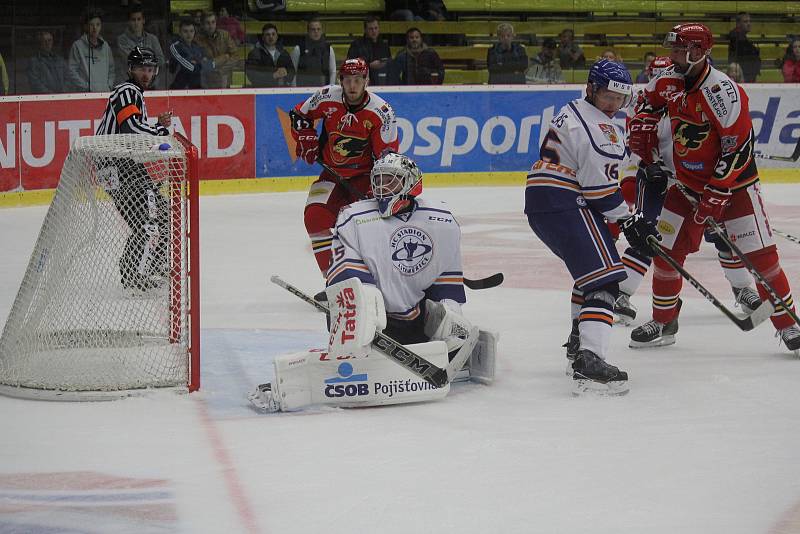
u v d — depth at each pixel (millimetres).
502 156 39594
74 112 33375
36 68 34188
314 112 19734
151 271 14898
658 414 13438
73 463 11484
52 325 14789
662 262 16953
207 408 13609
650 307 20562
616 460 11641
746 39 42594
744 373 15547
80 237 14898
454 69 42156
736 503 10406
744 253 17141
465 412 13469
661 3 44094
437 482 10914
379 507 10219
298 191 37344
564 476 11117
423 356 13531
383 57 38656
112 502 10352
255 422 13008
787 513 10156
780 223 31203
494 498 10477
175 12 36594
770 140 41094
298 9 39469
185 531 9648
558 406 13781
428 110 38312
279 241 27828
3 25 33656
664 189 18922
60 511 10117
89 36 34625
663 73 17031
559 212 14641
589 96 14594
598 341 14359
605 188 14406
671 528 9773
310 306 20312
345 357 13547
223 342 17359
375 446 12070
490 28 42125
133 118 21656
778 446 12172
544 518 9984
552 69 40875
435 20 41594
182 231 14555
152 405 13695
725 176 16172
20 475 11102
